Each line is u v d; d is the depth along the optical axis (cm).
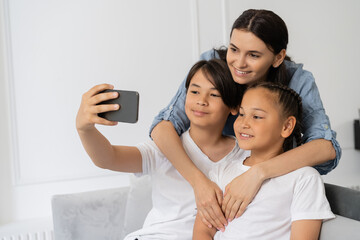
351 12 319
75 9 254
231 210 117
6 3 241
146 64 270
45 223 245
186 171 127
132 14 266
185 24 277
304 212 109
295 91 134
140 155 134
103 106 103
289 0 300
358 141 319
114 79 264
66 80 255
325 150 121
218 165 130
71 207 174
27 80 248
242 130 118
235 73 125
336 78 317
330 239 106
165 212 134
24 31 246
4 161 246
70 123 257
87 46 258
